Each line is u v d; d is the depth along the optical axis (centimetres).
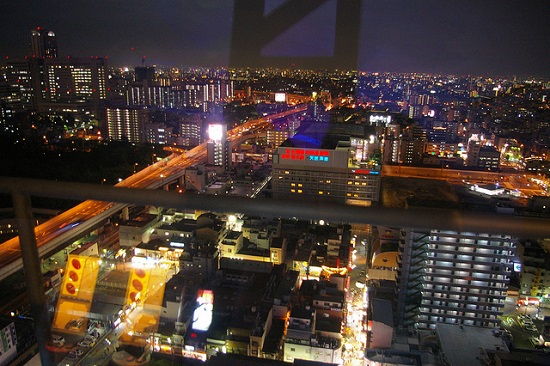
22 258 296
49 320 327
